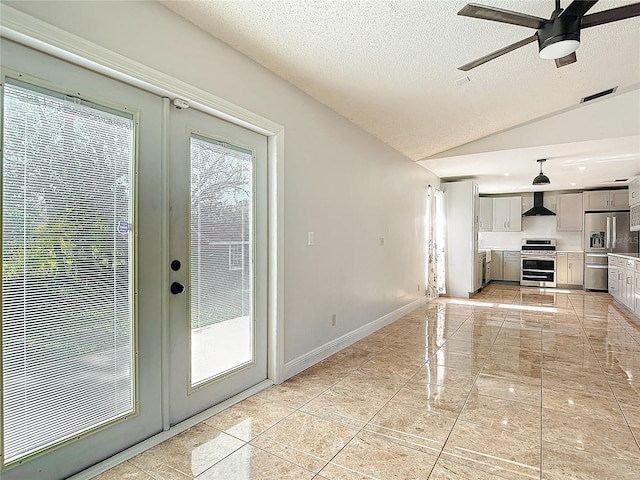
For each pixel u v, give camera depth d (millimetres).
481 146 4973
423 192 5992
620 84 3621
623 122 4234
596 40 2754
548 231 8578
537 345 3828
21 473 1479
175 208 2100
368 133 4184
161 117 2002
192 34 2084
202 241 2273
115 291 1805
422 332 4332
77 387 1661
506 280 8828
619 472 1763
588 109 4391
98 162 1726
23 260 1479
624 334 4266
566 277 8039
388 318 4730
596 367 3189
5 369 1431
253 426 2168
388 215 4715
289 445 1976
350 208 3814
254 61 2541
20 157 1463
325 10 2057
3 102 1413
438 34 2412
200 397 2277
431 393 2648
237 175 2527
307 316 3152
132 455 1839
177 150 2107
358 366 3197
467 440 2037
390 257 4785
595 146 4625
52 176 1562
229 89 2332
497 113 4105
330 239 3469
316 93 3131
